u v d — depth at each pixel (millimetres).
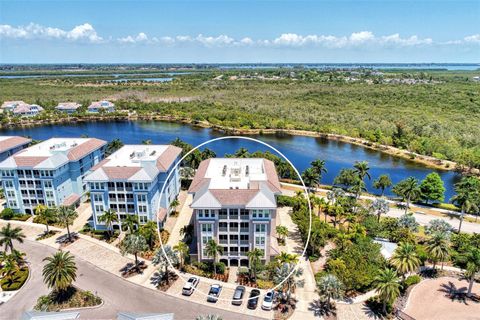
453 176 134750
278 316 58125
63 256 61844
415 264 61000
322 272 68875
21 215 91250
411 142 163000
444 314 59031
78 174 98688
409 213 87812
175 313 58625
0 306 59844
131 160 87812
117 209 83875
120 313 50781
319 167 113125
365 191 116000
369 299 62062
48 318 49375
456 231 87000
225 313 58781
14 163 88438
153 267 71188
